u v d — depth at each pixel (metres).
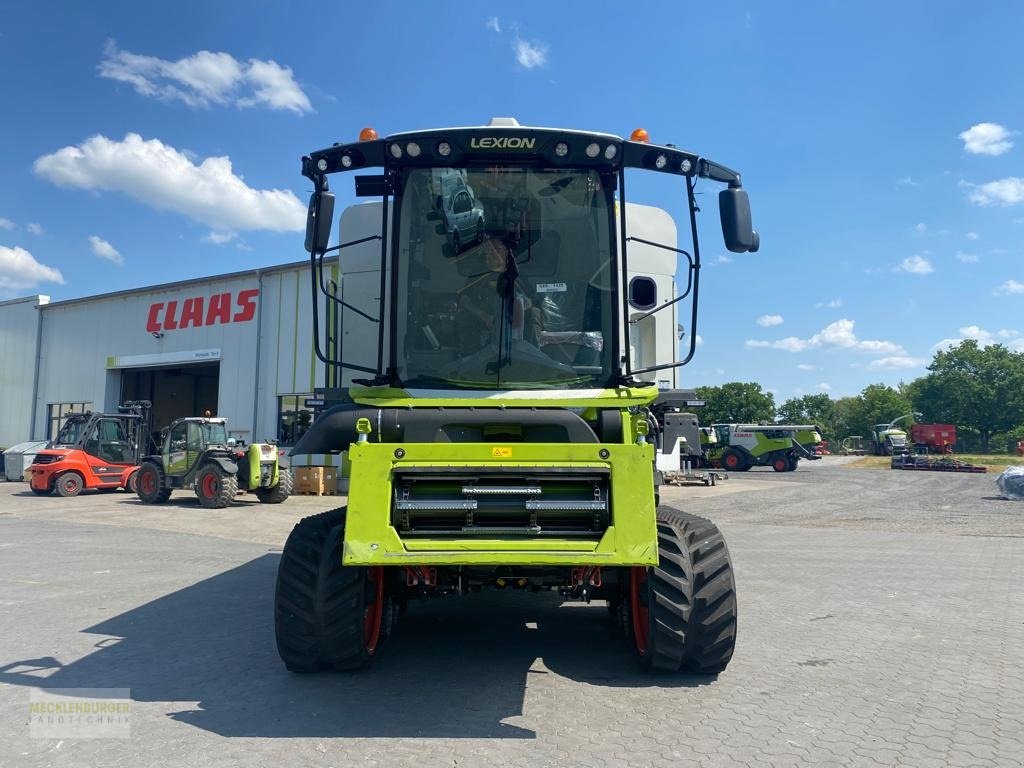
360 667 4.80
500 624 6.27
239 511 17.03
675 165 4.71
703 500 19.98
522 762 3.47
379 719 4.02
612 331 4.78
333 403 5.04
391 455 4.00
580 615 6.62
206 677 4.77
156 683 4.66
